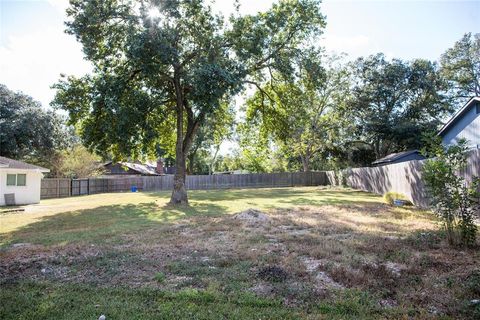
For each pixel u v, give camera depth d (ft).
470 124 57.93
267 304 11.12
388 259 16.63
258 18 49.03
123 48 44.42
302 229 26.20
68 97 48.03
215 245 20.51
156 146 61.16
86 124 49.57
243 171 167.22
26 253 19.20
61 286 13.32
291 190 87.71
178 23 45.88
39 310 10.91
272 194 72.18
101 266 16.19
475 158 27.61
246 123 66.08
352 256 17.19
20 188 59.88
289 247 19.49
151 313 10.55
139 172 138.62
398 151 119.03
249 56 48.01
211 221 31.14
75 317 10.33
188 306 11.04
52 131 97.25
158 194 81.82
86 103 48.44
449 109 119.03
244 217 32.14
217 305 11.12
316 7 50.47
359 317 10.11
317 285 12.98
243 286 12.94
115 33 45.47
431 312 10.47
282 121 61.46
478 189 23.12
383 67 117.39
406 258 16.67
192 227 27.86
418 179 42.73
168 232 25.67
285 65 50.83
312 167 150.20
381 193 65.41
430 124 109.91
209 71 40.47
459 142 20.43
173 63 44.55
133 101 45.93
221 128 72.64
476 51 121.29
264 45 48.73
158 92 51.34
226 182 114.62
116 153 53.42
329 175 112.57
